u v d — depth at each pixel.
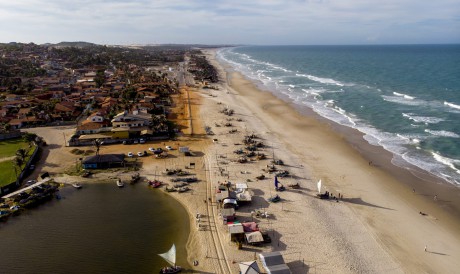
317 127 114.06
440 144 94.06
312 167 82.62
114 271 47.47
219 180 74.75
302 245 53.34
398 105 137.38
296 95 167.88
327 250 52.34
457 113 123.00
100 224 58.59
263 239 53.69
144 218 60.31
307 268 48.41
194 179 74.62
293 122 120.62
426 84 186.62
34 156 86.88
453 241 55.75
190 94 170.75
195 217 60.53
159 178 75.94
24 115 121.94
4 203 64.62
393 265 49.84
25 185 71.75
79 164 83.19
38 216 61.28
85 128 105.19
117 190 70.81
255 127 114.94
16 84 184.00
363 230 57.91
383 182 74.94
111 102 139.25
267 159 86.88
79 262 49.31
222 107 142.75
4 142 98.00
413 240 55.81
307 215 61.62
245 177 76.44
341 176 77.81
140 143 98.00
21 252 51.62
